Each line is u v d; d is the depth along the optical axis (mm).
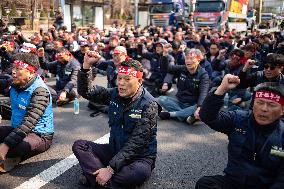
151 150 2936
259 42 10328
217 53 7965
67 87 5719
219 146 4203
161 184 3152
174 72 5324
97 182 2842
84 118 5184
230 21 23594
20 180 3125
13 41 8227
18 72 3168
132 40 8742
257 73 4434
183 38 12508
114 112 2898
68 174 3279
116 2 43281
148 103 2801
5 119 4734
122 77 2738
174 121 5152
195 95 5102
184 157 3818
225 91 2307
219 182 2451
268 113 2186
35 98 3174
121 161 2697
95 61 2936
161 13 22562
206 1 21141
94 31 13703
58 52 5840
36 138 3436
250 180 2320
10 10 25422
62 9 22969
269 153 2244
